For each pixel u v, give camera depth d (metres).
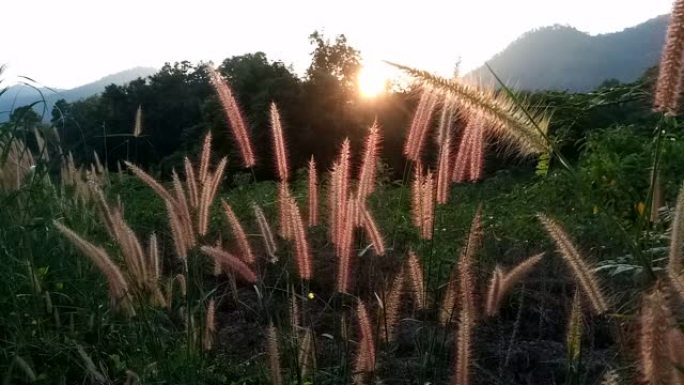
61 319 5.13
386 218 7.32
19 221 5.34
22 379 4.27
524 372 5.21
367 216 3.87
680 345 2.23
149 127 30.38
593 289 2.96
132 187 7.93
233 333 5.61
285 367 4.53
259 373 4.49
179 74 31.30
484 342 5.52
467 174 3.81
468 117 3.30
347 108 22.52
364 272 5.64
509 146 3.25
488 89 3.21
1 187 5.75
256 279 4.15
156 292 4.65
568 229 6.72
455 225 7.64
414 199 3.99
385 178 10.60
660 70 2.66
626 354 2.71
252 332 5.54
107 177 7.11
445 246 6.45
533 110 3.24
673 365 2.15
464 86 3.20
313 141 22.56
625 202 6.95
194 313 4.75
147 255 5.04
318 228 7.60
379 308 3.92
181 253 4.32
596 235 6.29
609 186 7.08
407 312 5.52
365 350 3.63
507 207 9.14
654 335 2.17
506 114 3.16
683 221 2.66
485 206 8.88
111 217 4.47
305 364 3.91
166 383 4.03
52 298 5.14
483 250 6.67
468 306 3.56
